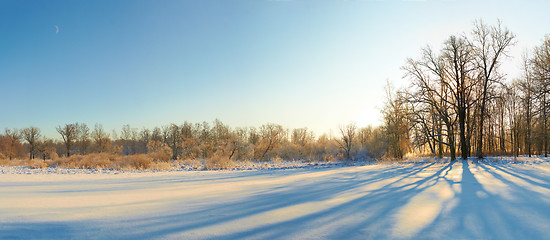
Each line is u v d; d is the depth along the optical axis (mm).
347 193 6656
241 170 21625
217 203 5406
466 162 21406
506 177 9891
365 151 37844
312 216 4199
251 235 3248
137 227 3559
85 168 24359
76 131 62906
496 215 4098
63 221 3785
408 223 3736
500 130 45062
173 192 7312
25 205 4984
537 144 38656
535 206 4695
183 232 3350
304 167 24125
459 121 25281
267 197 6180
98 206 5031
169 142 62438
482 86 25438
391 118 32469
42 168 22484
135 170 21656
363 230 3436
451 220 3861
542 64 22891
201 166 27422
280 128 44094
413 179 9906
